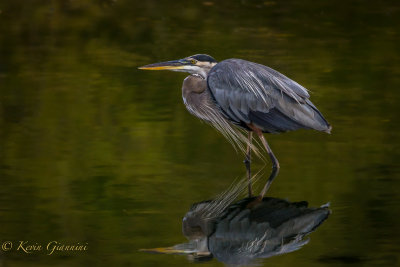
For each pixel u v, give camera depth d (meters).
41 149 12.79
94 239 9.15
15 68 18.50
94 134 13.72
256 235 9.31
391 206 10.23
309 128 11.98
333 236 9.30
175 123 14.59
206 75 13.26
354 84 17.12
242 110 12.22
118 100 15.99
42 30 22.41
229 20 23.55
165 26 22.88
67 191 10.81
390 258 8.57
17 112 14.99
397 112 15.03
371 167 11.95
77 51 20.25
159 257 8.65
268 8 25.17
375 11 24.83
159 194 10.80
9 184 11.05
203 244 9.05
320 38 21.52
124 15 24.23
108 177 11.49
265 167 12.23
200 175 11.72
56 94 16.34
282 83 12.03
